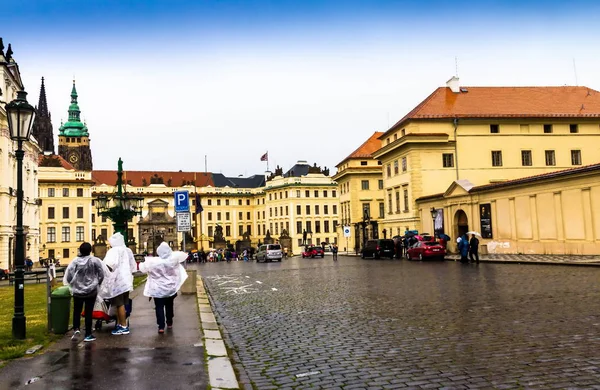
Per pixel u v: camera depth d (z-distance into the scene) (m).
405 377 7.54
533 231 38.78
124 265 11.38
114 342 10.30
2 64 58.38
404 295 17.58
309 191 121.62
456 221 49.03
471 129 56.84
